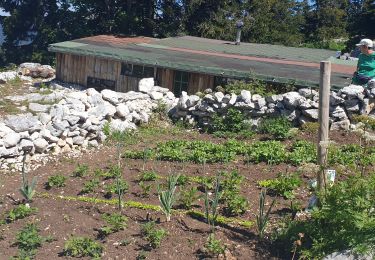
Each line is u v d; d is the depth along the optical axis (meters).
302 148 9.91
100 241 6.36
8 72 20.92
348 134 10.81
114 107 12.12
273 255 5.77
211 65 16.14
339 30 49.09
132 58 17.34
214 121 12.43
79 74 19.22
